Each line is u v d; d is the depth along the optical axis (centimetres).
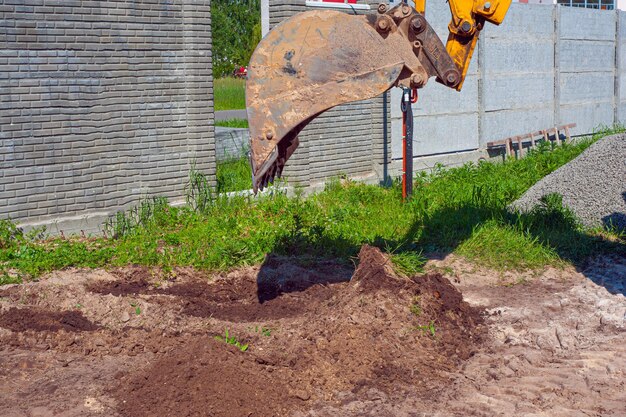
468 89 1541
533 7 1691
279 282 854
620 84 2005
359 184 1301
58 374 616
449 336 700
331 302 754
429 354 668
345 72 639
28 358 644
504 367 649
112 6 1006
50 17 955
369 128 1346
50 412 552
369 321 694
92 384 597
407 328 694
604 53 1939
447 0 727
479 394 599
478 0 709
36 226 962
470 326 734
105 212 1028
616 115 2003
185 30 1077
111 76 1016
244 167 1398
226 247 910
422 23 660
